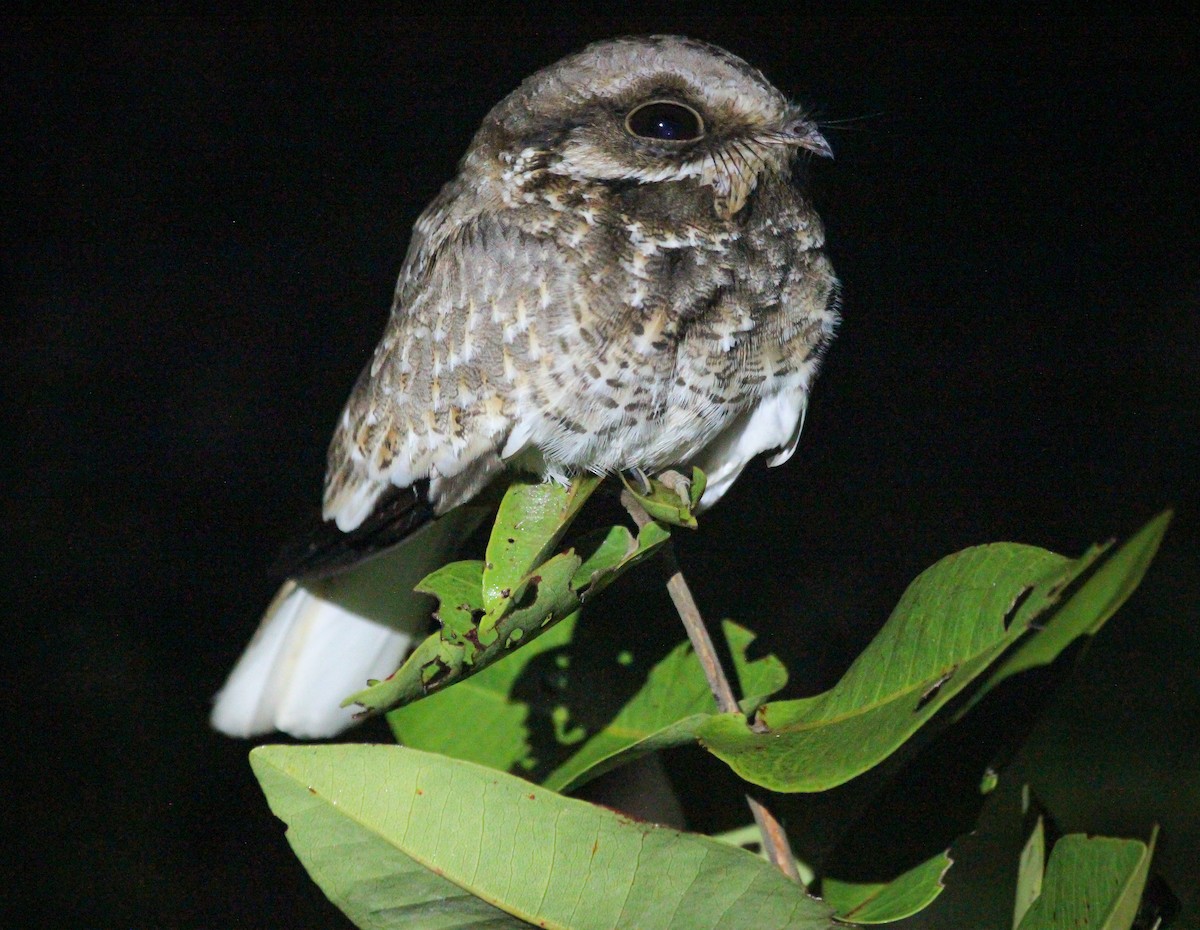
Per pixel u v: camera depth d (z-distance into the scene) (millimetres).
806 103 2775
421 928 2646
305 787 2637
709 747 2660
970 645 2646
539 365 2738
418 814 2639
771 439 2764
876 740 2645
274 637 2777
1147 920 2656
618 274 2738
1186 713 2824
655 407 2742
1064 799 2816
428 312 2754
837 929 2641
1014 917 2688
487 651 2658
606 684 2709
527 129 2750
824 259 2760
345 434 2775
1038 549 2648
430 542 2777
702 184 2742
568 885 2641
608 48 2748
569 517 2670
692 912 2641
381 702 2654
